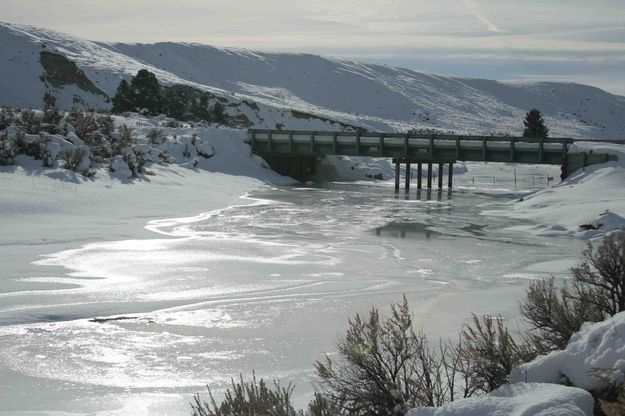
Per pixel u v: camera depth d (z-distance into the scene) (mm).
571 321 7773
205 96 79000
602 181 37000
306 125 82125
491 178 59469
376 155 47812
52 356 10805
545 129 79625
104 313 13352
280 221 28703
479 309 14047
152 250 20188
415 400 6215
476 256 21484
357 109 156500
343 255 20859
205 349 11242
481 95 193500
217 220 28156
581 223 28062
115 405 8773
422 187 49594
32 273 16406
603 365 5031
